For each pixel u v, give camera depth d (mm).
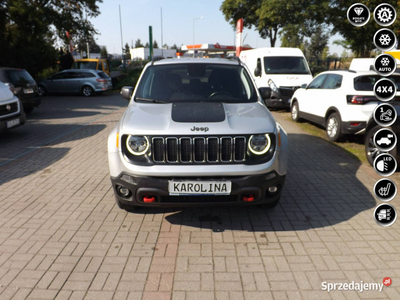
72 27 25031
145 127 3471
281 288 2857
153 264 3178
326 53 41375
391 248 3459
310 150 7211
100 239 3617
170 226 3896
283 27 25047
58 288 2852
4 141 8031
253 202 3543
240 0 28109
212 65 4895
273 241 3582
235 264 3184
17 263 3193
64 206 4426
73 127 9812
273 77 12711
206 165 3387
